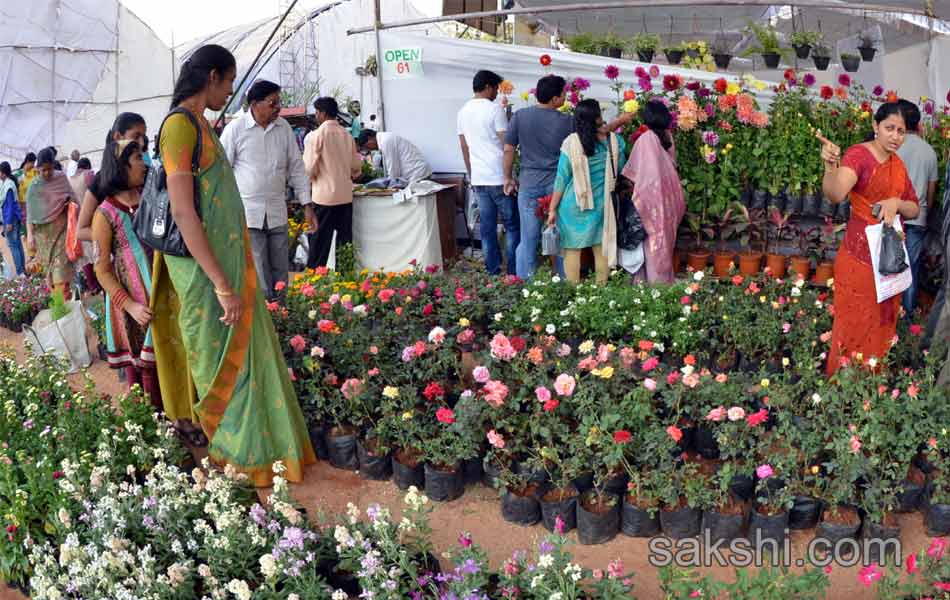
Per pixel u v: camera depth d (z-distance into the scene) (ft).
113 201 14.17
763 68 36.11
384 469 14.10
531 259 22.71
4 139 77.66
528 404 14.55
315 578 10.25
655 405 14.70
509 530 12.61
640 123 22.71
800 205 22.04
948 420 12.39
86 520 11.66
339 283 19.93
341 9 68.74
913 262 19.69
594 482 12.78
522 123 22.04
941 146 22.31
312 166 25.36
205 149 12.41
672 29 34.63
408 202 26.43
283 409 13.66
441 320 18.62
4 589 12.43
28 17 76.48
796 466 12.39
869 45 33.53
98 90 81.82
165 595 10.10
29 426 14.14
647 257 20.84
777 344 17.38
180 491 12.25
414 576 9.96
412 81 29.60
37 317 22.52
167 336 14.35
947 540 11.82
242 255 13.02
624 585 9.76
